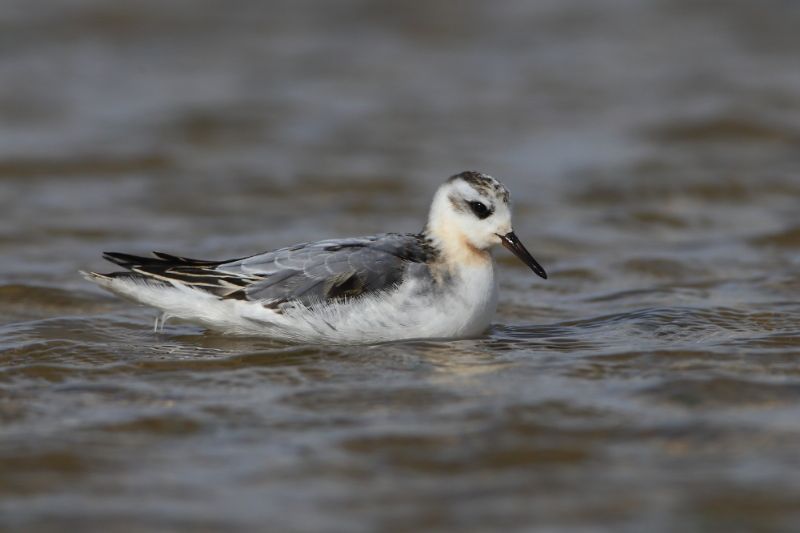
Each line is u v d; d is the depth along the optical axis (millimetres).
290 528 8203
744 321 13484
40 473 9148
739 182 20609
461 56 30141
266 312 12570
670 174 21188
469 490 8766
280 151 22750
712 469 9031
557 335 13148
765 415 10180
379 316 12445
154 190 20297
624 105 26016
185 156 22281
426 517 8320
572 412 10328
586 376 11445
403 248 12820
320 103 26172
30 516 8422
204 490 8836
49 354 12375
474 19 33125
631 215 19000
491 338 12953
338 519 8320
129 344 12820
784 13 33219
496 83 27906
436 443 9672
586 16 33375
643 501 8508
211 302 12734
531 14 33500
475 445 9602
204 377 11586
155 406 10703
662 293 15047
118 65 28734
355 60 29688
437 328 12625
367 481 8969
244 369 11844
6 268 16078
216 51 30156
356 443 9688
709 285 15375
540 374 11523
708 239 17812
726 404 10469
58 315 14180
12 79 27312
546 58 29922
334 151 22812
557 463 9227
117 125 24125
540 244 17609
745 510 8320
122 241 17594
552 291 15383
